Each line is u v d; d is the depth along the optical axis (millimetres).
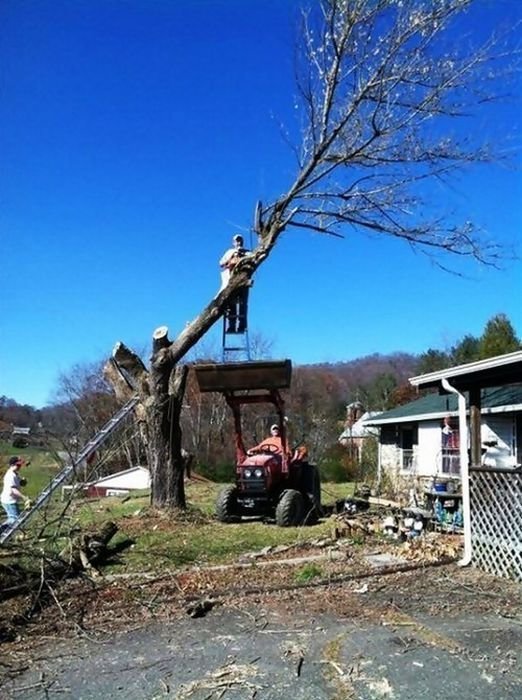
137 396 10227
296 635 4996
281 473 11039
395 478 17109
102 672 4297
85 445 8570
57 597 6012
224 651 4660
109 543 8641
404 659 4453
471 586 6543
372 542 8781
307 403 36844
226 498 10680
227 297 10781
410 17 10312
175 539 9008
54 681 4160
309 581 6680
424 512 9922
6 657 4598
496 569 7062
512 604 5867
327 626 5215
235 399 11227
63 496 7965
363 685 4023
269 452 11391
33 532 7414
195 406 31312
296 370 37438
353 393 42469
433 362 43688
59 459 8008
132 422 11047
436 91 10719
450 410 19828
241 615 5555
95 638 4996
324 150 10844
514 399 16562
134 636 5031
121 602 5941
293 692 3932
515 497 6883
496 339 38156
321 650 4652
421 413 21500
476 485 7480
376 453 27828
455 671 4227
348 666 4340
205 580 6734
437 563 7445
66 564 6855
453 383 8398
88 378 28141
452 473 19328
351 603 5895
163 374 10859
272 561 7645
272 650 4668
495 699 3791
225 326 11188
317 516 11242
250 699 3844
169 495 10852
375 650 4641
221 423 31109
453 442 19922
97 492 18203
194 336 10781
